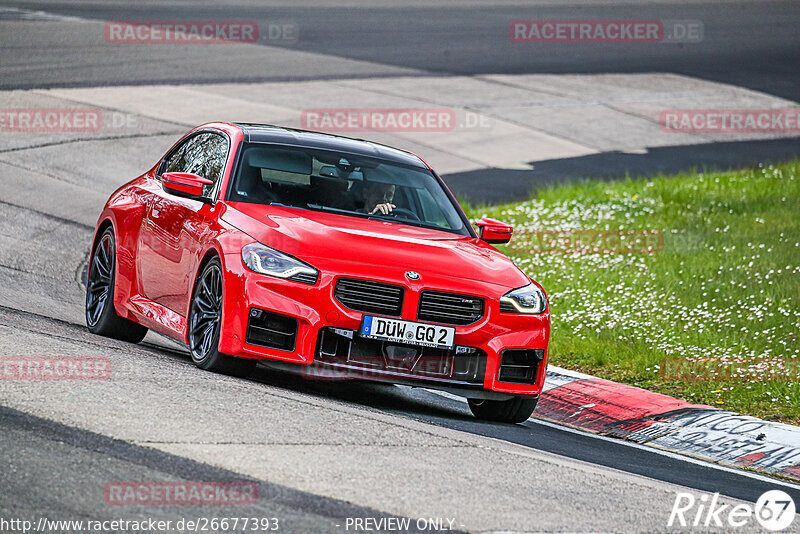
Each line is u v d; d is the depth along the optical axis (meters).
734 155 83.81
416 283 25.08
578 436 27.33
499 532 16.66
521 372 26.25
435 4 154.38
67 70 82.81
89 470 17.08
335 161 29.89
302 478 17.94
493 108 90.31
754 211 62.06
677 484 22.62
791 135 92.88
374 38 118.38
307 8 138.12
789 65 125.19
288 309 24.50
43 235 46.09
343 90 89.19
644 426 28.86
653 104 99.88
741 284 44.53
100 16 111.81
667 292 43.50
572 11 156.62
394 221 28.47
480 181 69.50
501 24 138.38
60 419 19.30
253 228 25.94
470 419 26.98
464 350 25.53
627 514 18.70
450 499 17.98
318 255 25.08
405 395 29.39
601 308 41.06
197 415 20.73
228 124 31.27
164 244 28.69
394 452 20.39
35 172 56.88
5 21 101.56
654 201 64.38
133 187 32.56
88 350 25.61
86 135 65.94
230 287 25.00
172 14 120.00
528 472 20.56
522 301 26.34
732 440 27.67
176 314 27.78
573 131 87.00
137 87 80.50
